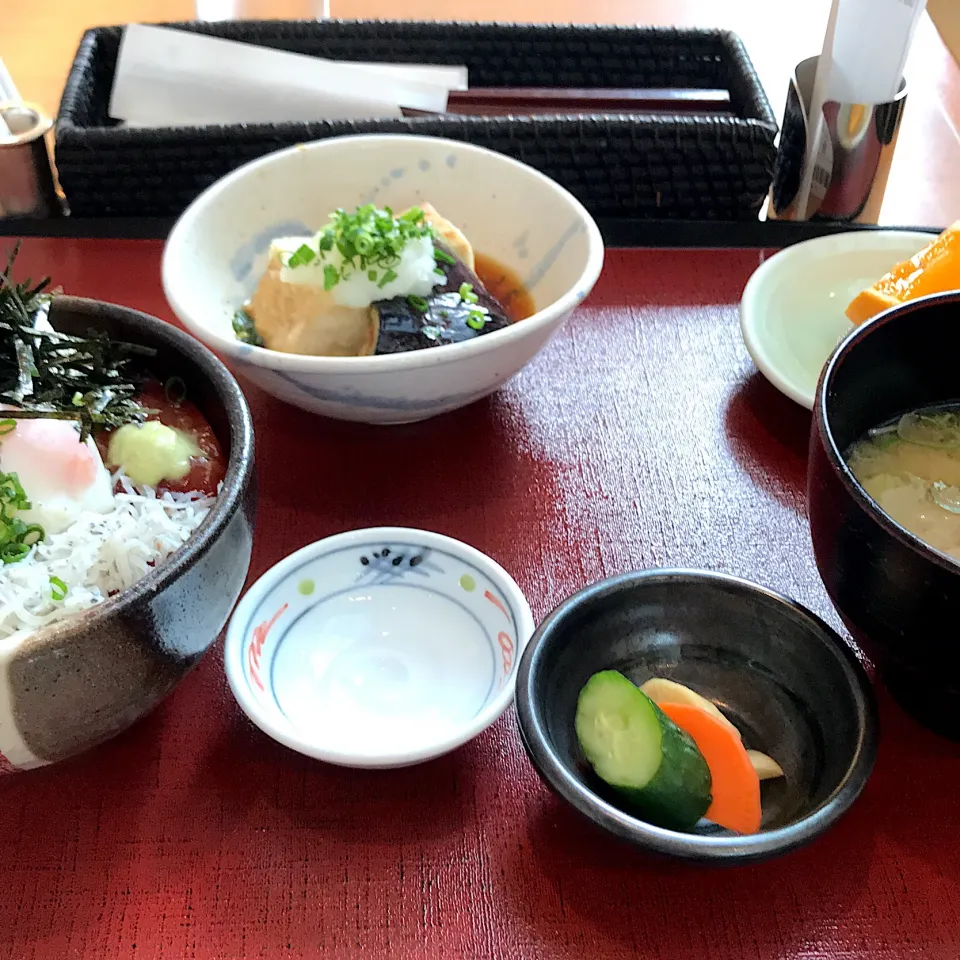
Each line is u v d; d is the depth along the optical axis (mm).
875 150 514
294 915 283
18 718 255
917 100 668
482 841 299
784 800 298
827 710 302
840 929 284
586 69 612
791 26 755
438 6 766
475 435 427
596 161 514
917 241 494
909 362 340
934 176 599
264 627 329
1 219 521
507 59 608
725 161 516
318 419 431
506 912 285
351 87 534
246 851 296
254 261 452
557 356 465
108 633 254
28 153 503
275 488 401
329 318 393
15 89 585
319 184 464
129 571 290
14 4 726
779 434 430
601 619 321
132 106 537
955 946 282
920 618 274
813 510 303
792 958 279
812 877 294
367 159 466
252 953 276
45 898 285
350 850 296
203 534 277
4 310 321
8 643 245
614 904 287
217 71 526
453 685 332
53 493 303
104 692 264
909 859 299
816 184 532
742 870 294
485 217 470
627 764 282
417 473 410
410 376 363
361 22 593
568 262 436
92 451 316
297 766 314
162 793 308
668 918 285
